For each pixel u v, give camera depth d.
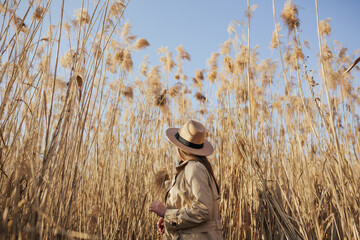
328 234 3.30
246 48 4.10
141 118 4.26
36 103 2.46
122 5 2.71
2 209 1.83
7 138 2.32
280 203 3.11
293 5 3.04
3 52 2.40
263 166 3.48
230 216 3.21
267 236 3.14
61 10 2.18
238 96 3.86
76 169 2.22
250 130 3.22
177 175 2.40
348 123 3.50
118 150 4.57
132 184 3.77
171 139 2.50
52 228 1.90
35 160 2.02
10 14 2.51
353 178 2.86
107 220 3.40
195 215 2.12
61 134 2.05
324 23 3.26
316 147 3.33
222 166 3.56
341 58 3.66
